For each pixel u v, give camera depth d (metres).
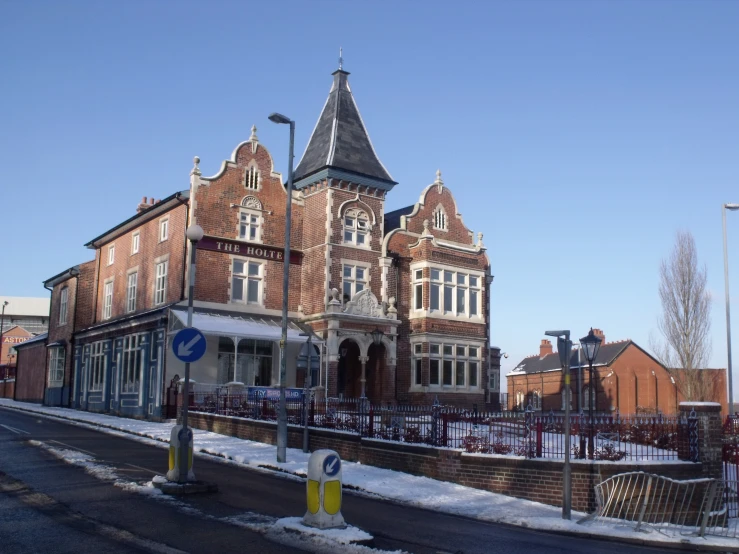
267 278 36.53
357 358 38.41
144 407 33.97
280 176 37.84
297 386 35.84
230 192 35.72
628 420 18.12
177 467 14.84
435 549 11.03
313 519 11.57
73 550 9.71
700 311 40.47
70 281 47.31
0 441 22.25
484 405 40.25
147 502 13.35
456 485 17.62
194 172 34.62
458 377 39.53
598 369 54.69
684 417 16.80
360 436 21.02
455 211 42.56
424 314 38.34
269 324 35.06
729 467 18.39
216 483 16.17
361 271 37.97
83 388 42.91
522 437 17.48
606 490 15.52
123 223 41.06
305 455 21.48
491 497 16.48
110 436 25.97
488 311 43.38
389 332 37.41
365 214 38.53
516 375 66.69
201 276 34.25
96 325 41.47
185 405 15.04
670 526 14.47
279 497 14.84
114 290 42.56
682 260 41.00
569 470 14.56
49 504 12.80
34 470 16.59
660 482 15.73
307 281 37.62
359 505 15.00
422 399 37.38
